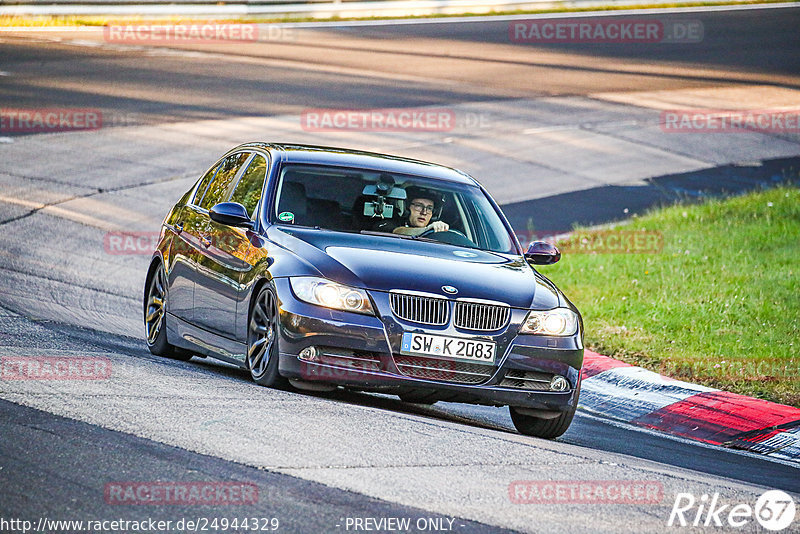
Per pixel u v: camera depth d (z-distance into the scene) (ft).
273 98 320.50
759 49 472.85
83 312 128.16
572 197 236.63
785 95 370.53
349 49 428.15
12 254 159.02
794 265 171.42
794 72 419.95
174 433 67.15
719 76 404.16
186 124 278.26
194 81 340.39
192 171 233.55
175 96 314.96
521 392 85.20
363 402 89.92
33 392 75.41
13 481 55.67
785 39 501.56
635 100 350.84
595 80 384.88
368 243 90.53
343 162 101.19
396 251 89.61
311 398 82.64
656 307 147.74
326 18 516.32
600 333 136.87
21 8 440.45
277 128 279.28
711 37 500.33
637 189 247.50
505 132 295.07
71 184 215.72
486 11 553.23
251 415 73.61
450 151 269.03
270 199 95.35
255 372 88.28
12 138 250.98
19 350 93.50
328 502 56.24
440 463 66.64
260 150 104.27
